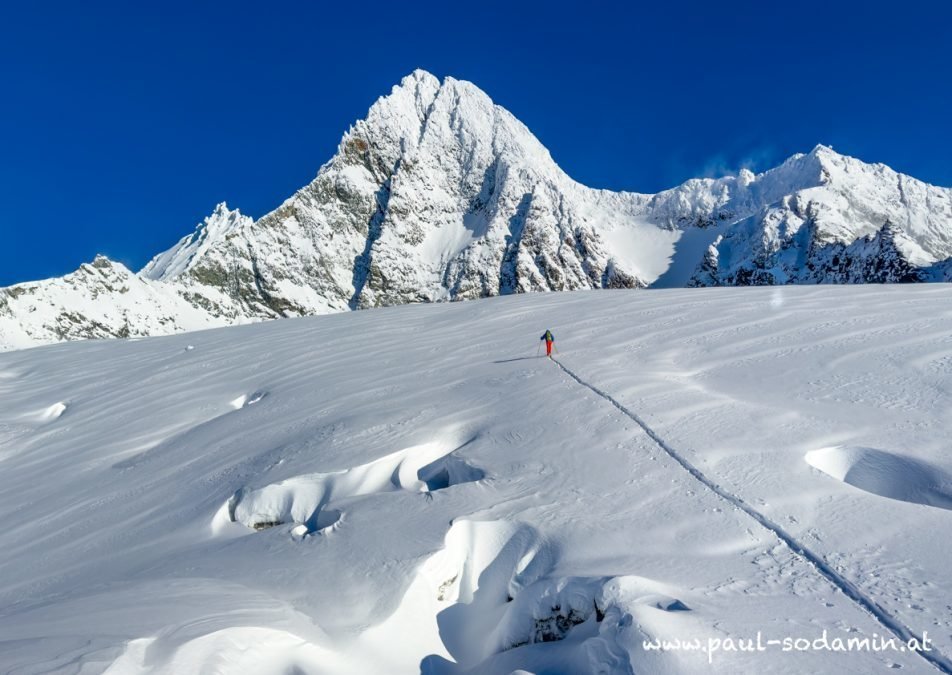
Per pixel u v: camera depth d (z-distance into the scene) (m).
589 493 8.99
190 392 24.34
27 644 5.31
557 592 6.59
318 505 11.48
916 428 10.17
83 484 16.67
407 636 6.88
